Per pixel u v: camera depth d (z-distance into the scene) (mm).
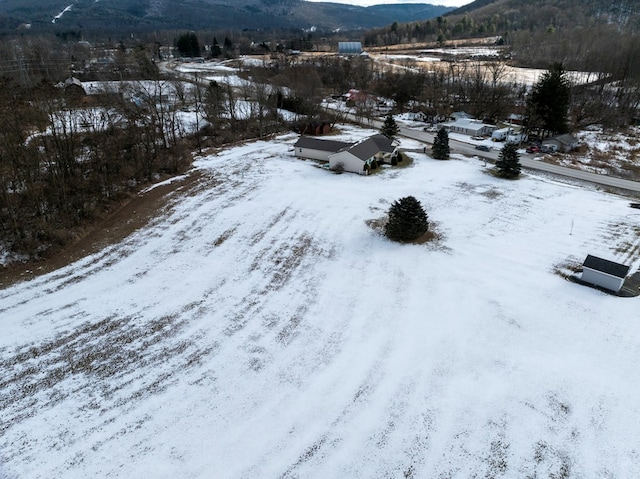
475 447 16016
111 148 38312
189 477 14938
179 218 33469
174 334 21594
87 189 34031
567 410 17453
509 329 21984
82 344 20688
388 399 18062
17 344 20469
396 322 22547
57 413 17219
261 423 17016
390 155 47375
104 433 16484
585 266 25609
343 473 15148
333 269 27281
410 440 16312
